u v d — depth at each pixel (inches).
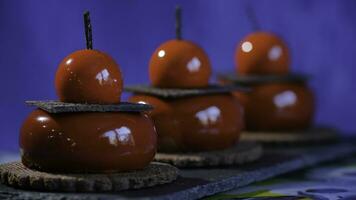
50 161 17.2
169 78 21.2
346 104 30.3
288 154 23.3
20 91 29.4
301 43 30.3
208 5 29.8
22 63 29.3
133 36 29.2
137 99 21.3
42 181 16.8
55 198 16.3
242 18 30.2
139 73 29.3
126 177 17.0
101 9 28.8
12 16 29.2
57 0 28.8
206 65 21.5
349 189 19.7
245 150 21.5
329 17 30.1
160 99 21.0
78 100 17.5
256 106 25.4
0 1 29.2
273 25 30.1
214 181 18.5
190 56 21.2
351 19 30.0
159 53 21.5
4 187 17.2
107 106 17.3
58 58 28.8
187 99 20.9
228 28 30.2
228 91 21.5
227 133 21.3
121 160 17.3
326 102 30.4
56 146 17.1
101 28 28.8
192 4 29.5
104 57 17.8
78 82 17.5
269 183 20.4
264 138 24.7
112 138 17.1
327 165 23.7
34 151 17.3
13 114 29.5
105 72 17.6
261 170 20.4
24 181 17.0
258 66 25.6
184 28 29.3
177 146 20.9
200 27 29.7
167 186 17.6
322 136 25.6
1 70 29.4
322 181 20.9
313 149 24.7
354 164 23.9
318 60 30.3
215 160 20.4
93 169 17.2
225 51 30.2
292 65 30.4
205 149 21.2
